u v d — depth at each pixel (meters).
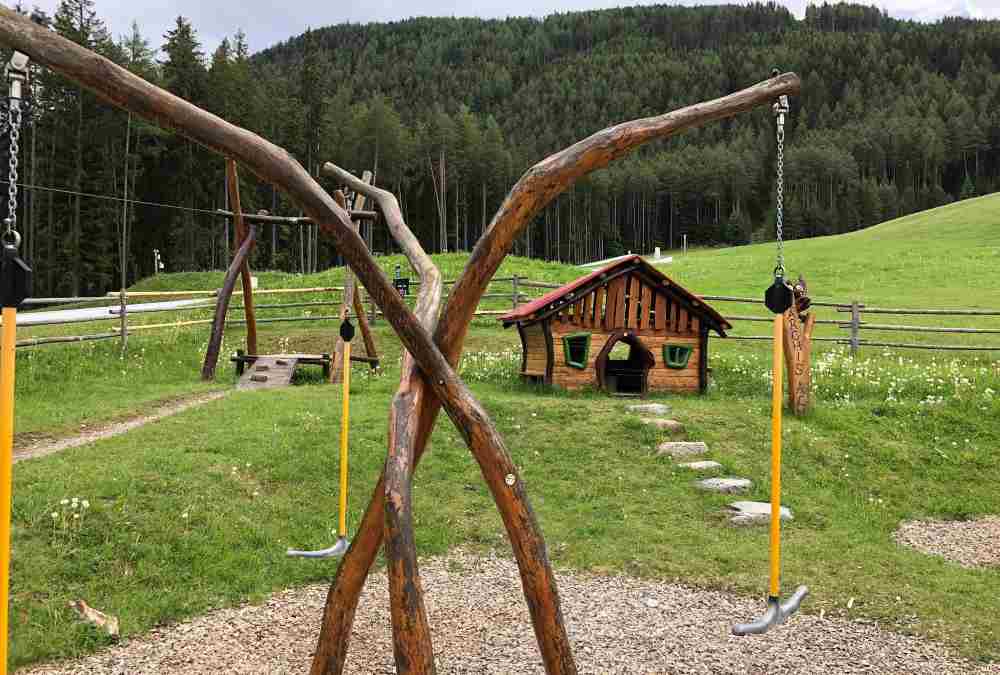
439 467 8.48
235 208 14.54
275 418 9.58
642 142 3.77
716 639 5.05
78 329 17.91
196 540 6.07
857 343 16.03
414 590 2.99
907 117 129.75
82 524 5.88
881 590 5.97
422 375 3.57
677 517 7.58
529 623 5.33
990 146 125.50
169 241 51.03
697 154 116.31
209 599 5.42
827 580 6.16
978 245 40.34
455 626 5.26
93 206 45.69
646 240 114.00
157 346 15.95
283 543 6.40
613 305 12.80
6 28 2.98
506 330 19.70
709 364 14.96
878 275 30.84
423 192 80.44
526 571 3.36
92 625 4.86
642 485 8.34
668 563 6.49
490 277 3.67
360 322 15.09
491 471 3.39
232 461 7.65
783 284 4.47
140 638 4.86
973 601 5.79
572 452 9.19
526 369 13.44
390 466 3.21
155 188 49.47
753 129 137.75
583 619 5.38
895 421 10.69
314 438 8.71
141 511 6.26
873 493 8.58
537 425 10.03
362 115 69.31
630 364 13.66
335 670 3.61
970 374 13.32
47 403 11.32
